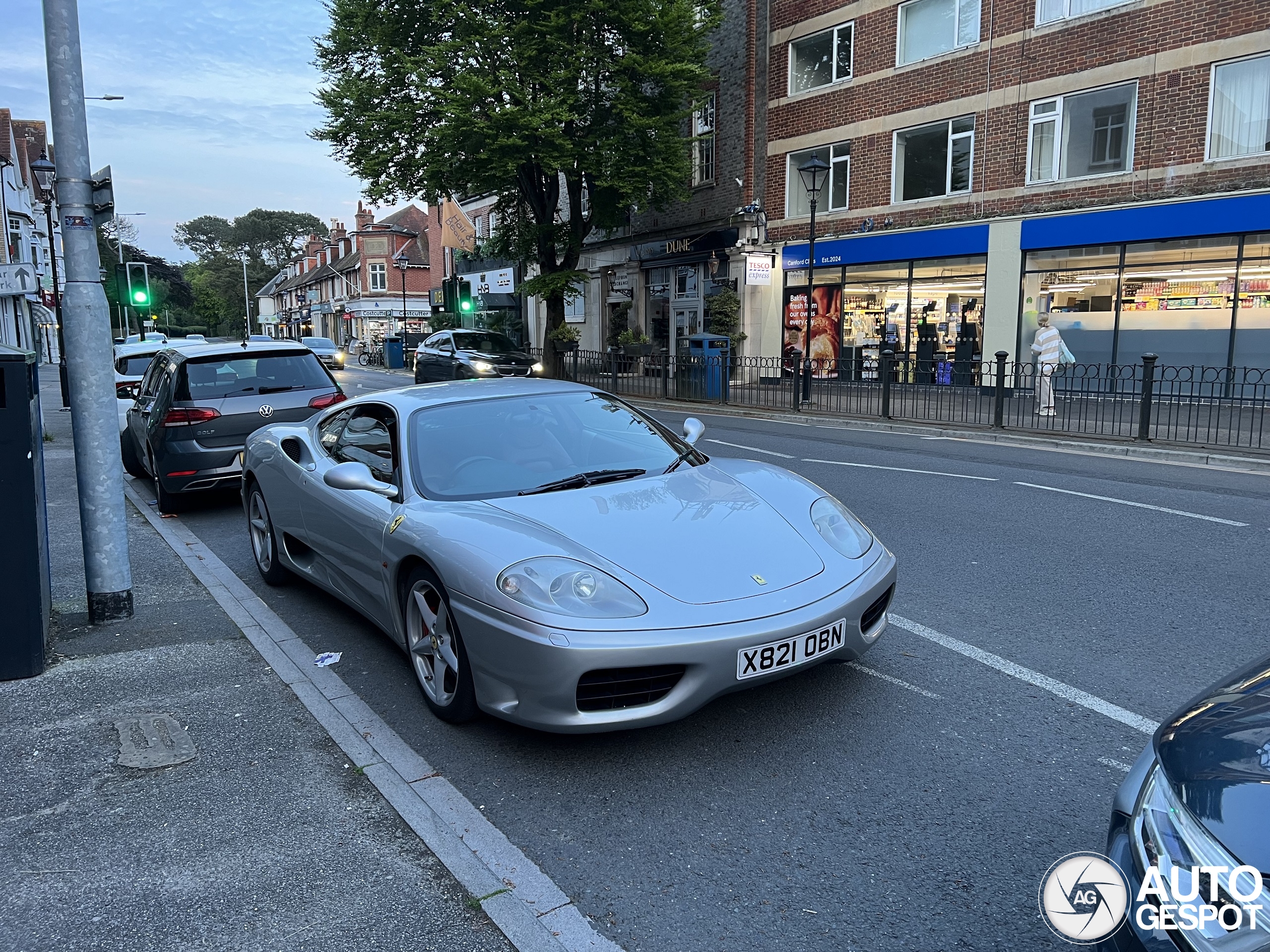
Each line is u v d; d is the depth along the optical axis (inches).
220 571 244.1
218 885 105.3
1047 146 662.5
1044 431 485.4
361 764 133.1
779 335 877.8
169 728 145.6
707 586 130.5
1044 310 673.6
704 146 948.6
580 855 110.9
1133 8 605.0
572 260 906.7
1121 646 173.2
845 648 137.0
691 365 739.4
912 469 382.6
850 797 122.3
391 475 171.5
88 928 98.0
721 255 914.7
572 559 132.1
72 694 159.2
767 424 592.1
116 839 115.2
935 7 726.5
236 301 4527.6
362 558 170.6
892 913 98.5
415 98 771.4
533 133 740.0
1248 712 71.8
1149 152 604.7
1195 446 419.2
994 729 140.6
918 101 741.3
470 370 770.8
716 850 111.3
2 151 1870.1
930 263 745.6
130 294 706.8
